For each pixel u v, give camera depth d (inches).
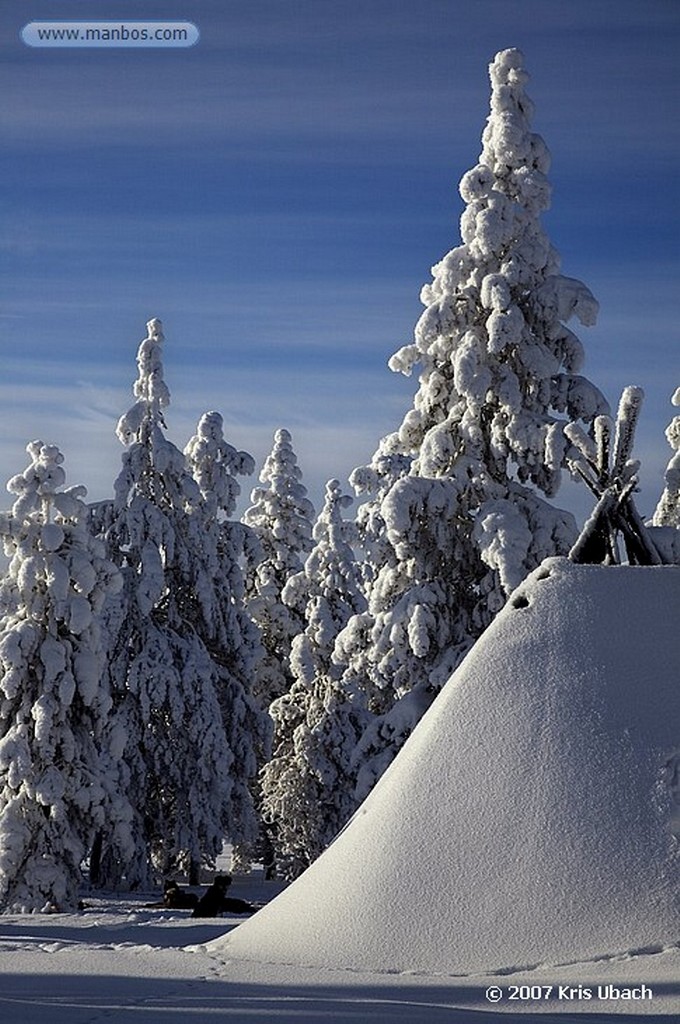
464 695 447.8
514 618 459.5
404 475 955.3
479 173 928.3
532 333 919.0
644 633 443.5
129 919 864.9
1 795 1059.3
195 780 1363.2
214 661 1476.4
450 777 431.2
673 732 422.6
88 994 354.9
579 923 387.5
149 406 1432.1
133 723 1357.0
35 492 1071.6
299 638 1514.5
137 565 1390.3
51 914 974.4
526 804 415.8
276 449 1747.0
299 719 1562.5
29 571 1064.2
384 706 1167.0
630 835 402.3
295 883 453.1
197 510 1455.5
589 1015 330.0
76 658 1080.8
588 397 903.1
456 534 915.4
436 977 381.7
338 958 406.9
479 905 400.8
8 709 1074.1
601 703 430.6
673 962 367.6
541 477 898.1
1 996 350.9
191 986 371.2
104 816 1073.5
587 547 485.7
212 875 1635.1
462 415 922.7
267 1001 341.7
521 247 914.7
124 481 1403.8
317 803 1482.5
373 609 936.9
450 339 933.8
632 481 481.7
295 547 1732.3
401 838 424.5
